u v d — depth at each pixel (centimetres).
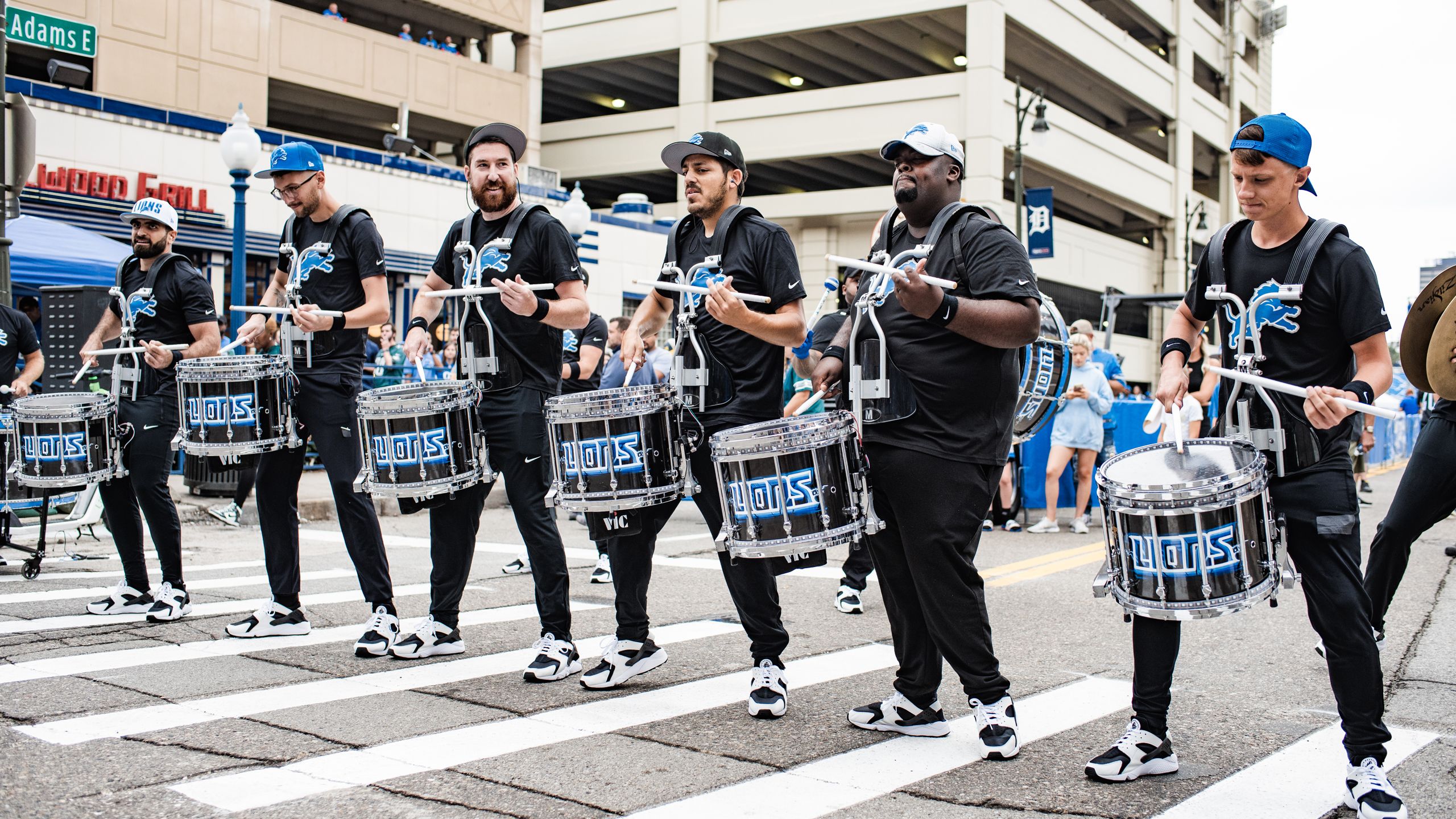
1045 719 404
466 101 2722
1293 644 536
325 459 500
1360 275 325
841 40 3244
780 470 357
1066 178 3403
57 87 1747
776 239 428
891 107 3016
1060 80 3531
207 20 2180
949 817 303
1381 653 523
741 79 3581
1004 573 775
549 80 3569
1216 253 353
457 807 303
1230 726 397
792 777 335
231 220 1955
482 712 400
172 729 368
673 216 3412
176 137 1883
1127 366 3919
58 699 401
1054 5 3200
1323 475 326
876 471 365
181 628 535
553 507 446
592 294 2588
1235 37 4594
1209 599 309
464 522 485
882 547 379
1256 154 330
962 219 364
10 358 726
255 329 528
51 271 1227
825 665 487
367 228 513
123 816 289
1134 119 4081
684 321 432
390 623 491
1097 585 333
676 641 533
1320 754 363
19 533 884
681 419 423
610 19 3341
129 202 1817
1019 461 1073
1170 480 314
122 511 562
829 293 415
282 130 2702
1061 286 3478
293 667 460
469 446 454
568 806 305
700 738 373
